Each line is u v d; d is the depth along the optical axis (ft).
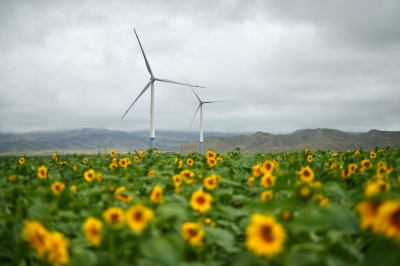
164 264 15.99
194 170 43.04
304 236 18.44
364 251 18.51
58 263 16.12
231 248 19.99
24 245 19.69
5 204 28.09
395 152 60.80
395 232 13.74
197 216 24.13
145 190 32.14
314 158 58.44
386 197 14.78
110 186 30.91
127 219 18.54
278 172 35.58
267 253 14.48
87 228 18.39
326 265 15.33
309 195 19.92
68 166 57.47
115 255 18.86
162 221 19.65
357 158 56.75
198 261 18.93
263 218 14.85
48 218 22.24
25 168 45.80
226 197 28.40
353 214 18.97
